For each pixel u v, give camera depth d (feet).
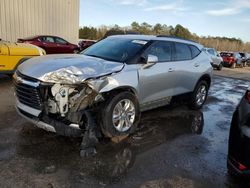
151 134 16.30
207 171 12.35
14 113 18.26
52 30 63.52
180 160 13.21
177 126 18.26
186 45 20.94
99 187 10.51
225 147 15.28
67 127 12.68
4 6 52.80
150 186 10.83
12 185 10.23
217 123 19.84
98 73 13.29
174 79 18.90
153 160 13.00
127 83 14.55
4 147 13.15
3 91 25.08
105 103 13.84
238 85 43.47
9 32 54.44
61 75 12.47
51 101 12.70
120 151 13.65
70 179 10.88
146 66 16.11
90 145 13.38
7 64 27.35
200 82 22.52
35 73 12.95
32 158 12.30
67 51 58.80
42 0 59.67
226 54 93.61
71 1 67.05
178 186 11.00
